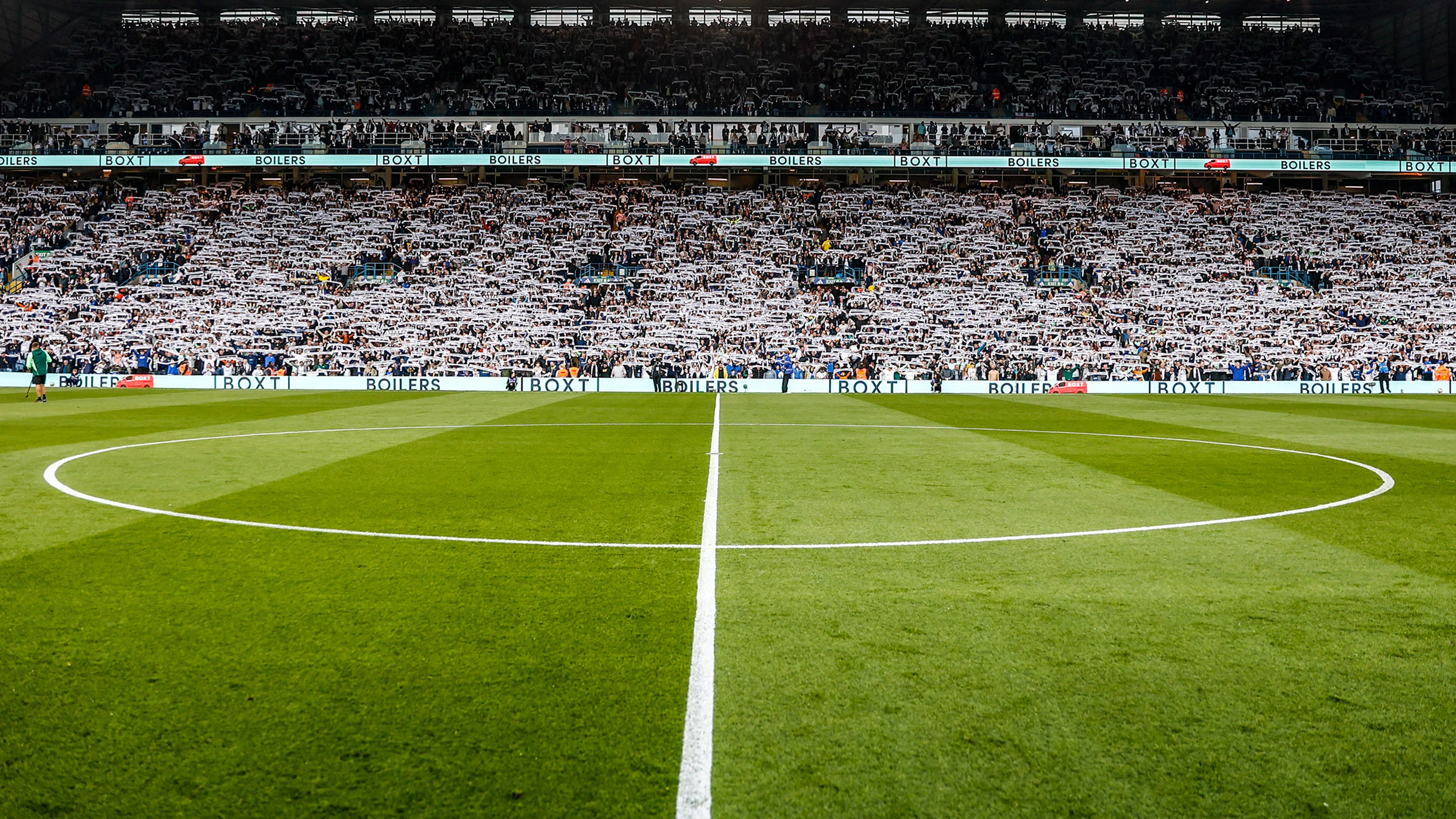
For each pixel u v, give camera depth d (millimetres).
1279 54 53875
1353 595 5539
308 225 45500
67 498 8875
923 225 46750
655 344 38031
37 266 42031
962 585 5770
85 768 3357
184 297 40625
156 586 5664
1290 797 3193
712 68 52469
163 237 44344
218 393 30062
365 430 16469
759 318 40156
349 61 51656
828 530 7508
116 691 4008
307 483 10000
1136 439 15523
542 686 4082
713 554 6637
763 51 53844
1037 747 3541
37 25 52719
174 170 49219
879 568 6207
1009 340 38406
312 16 56156
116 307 39562
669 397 29953
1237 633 4824
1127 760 3441
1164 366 36688
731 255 44438
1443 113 49594
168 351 36375
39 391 24641
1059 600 5449
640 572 6102
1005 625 4961
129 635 4727
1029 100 50250
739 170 50250
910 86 51656
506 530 7473
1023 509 8547
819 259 44312
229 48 52188
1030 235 45844
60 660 4367
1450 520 7988
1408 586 5734
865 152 46594
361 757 3438
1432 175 49312
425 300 40938
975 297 41781
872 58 53281
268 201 47344
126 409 21844
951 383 34375
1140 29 56375
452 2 54844
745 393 33250
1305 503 8906
